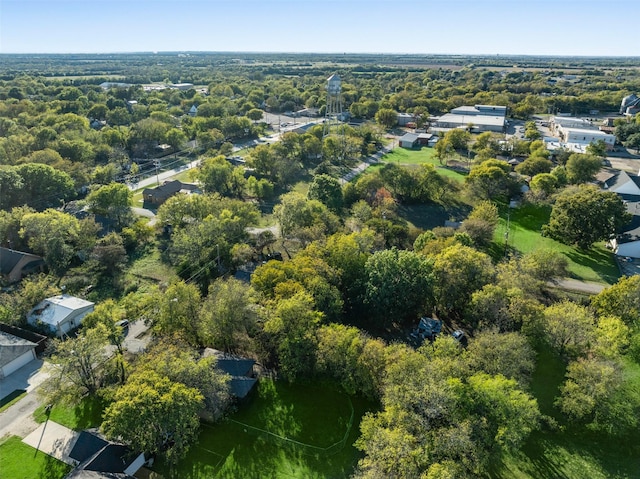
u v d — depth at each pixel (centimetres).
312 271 5375
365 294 5497
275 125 18825
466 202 9969
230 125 15488
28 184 8825
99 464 3416
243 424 4206
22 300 5638
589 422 4241
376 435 3388
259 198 10212
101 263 6956
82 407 4369
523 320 4881
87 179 10225
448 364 4016
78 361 4262
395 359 4097
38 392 4138
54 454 3838
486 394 3653
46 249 6712
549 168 11369
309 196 8981
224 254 6975
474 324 5366
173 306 4956
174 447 3559
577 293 6444
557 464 3825
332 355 4300
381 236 7238
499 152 13588
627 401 4322
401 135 17138
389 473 3148
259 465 3806
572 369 4316
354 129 15412
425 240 6900
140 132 13700
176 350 4341
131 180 11250
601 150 13150
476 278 5547
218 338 4803
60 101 17962
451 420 3512
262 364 5006
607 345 4500
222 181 10150
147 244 7900
